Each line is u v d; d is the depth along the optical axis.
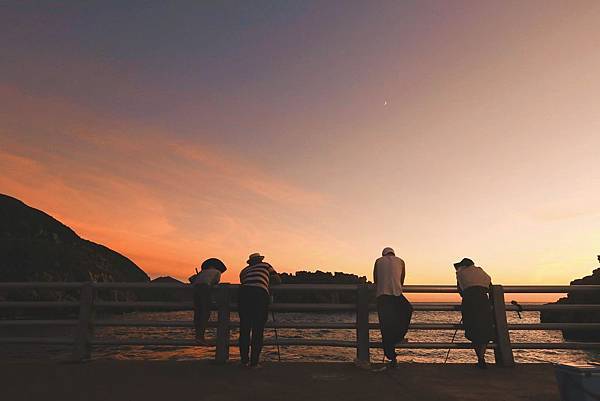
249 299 5.96
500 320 6.36
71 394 4.39
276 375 5.42
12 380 5.05
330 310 6.45
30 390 4.57
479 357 5.94
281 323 6.46
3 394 4.39
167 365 6.08
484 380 5.18
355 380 5.14
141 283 6.59
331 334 49.91
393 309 5.92
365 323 6.30
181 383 4.93
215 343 6.31
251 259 6.44
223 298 6.45
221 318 6.38
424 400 4.20
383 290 6.01
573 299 39.53
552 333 60.34
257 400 4.17
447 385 4.88
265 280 6.12
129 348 31.59
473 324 6.00
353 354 31.72
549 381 5.13
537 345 6.28
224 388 4.68
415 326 6.41
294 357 27.72
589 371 3.12
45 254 148.38
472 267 6.32
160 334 50.41
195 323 6.25
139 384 4.86
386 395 4.39
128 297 140.75
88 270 153.12
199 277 6.45
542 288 6.54
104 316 91.62
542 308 6.45
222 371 5.66
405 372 5.66
